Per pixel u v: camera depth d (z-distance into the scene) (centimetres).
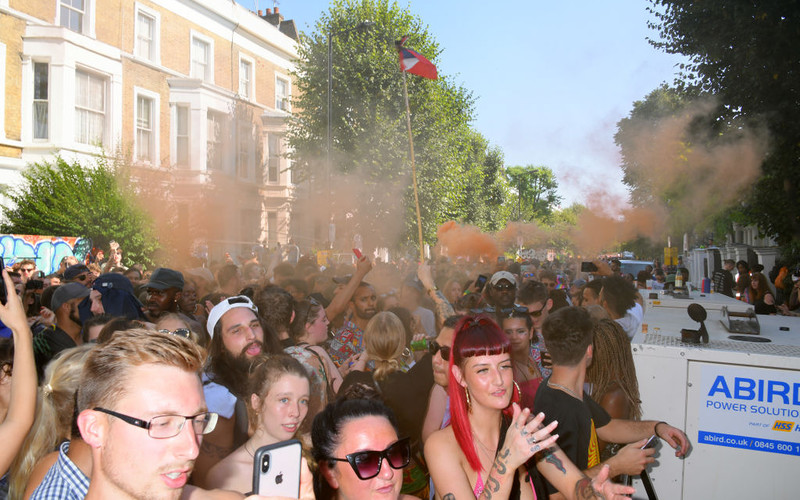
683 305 441
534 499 225
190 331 325
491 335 215
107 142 1977
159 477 135
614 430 281
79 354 246
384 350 357
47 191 1544
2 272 213
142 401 135
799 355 278
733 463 287
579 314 268
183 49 2423
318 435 198
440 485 213
